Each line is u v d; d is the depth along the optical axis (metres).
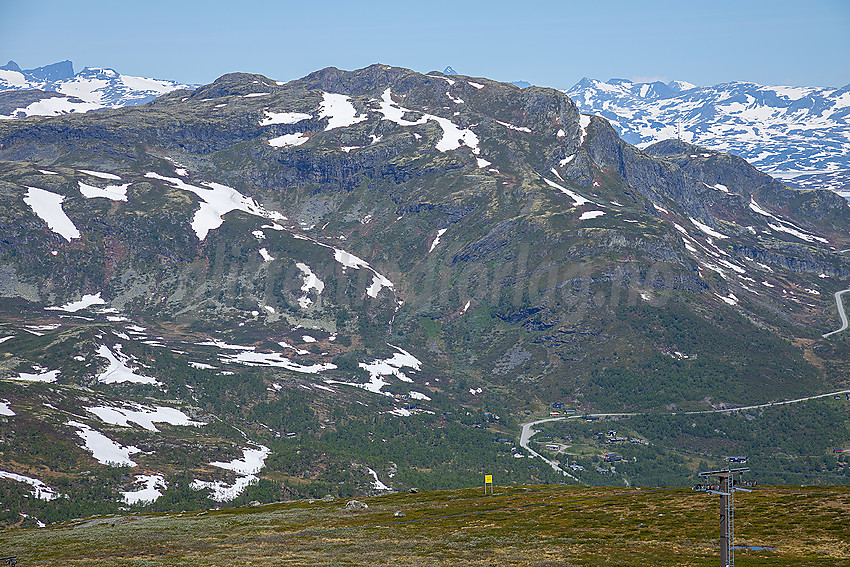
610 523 147.38
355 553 130.25
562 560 119.06
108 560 131.62
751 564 110.06
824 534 124.50
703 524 139.00
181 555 134.75
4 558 128.50
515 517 161.25
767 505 148.12
